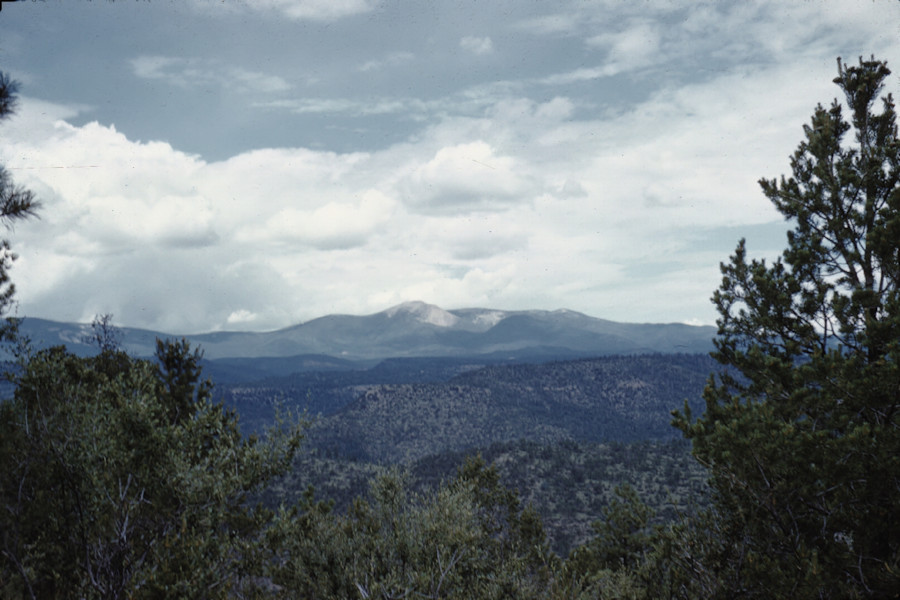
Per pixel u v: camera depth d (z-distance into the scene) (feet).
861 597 34.65
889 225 41.55
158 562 32.07
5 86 26.35
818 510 38.55
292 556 40.98
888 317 40.09
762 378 46.52
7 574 32.91
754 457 38.06
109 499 34.04
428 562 41.60
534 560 49.47
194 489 34.76
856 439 36.17
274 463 37.88
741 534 38.24
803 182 50.26
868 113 49.85
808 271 48.14
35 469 35.68
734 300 50.85
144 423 37.99
